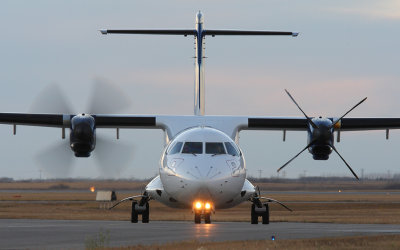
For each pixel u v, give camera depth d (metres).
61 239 78.44
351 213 198.25
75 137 113.00
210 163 95.88
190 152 98.44
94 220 127.81
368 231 91.69
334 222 128.25
